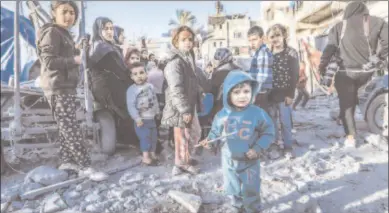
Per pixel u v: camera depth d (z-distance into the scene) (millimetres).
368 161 2820
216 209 2094
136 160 3031
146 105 2865
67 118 2506
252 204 1930
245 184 1899
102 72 3117
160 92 3289
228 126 1894
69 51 2502
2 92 3350
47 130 3070
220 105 3029
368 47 3154
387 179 2434
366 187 2363
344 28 3254
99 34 3076
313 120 4699
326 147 3326
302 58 5168
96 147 3127
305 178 2562
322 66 3473
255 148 1850
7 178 2602
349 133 3348
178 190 2344
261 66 2770
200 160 3029
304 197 2203
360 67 3199
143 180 2529
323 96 5395
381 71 3357
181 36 2455
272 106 3148
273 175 2594
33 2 2689
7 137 2979
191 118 2537
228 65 2953
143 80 2896
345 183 2451
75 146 2555
